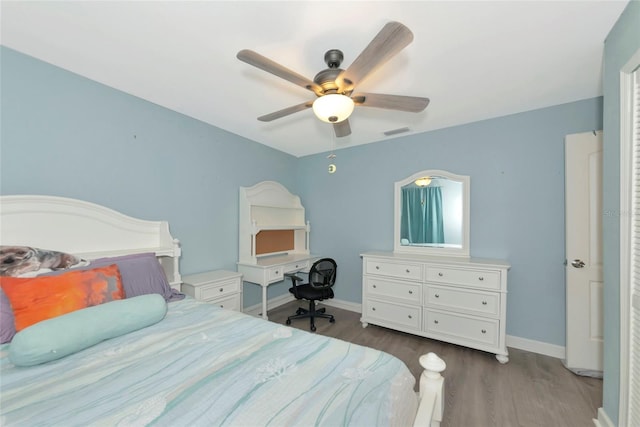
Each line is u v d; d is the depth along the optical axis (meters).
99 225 1.91
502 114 2.53
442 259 2.61
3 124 1.56
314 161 3.90
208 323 1.45
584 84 1.97
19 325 1.15
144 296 1.48
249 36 1.45
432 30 1.39
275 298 3.64
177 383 0.91
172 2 1.22
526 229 2.47
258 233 3.38
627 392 1.26
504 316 2.24
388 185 3.27
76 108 1.85
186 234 2.55
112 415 0.76
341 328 2.96
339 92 1.45
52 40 1.50
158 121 2.32
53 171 1.74
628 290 1.25
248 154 3.25
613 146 1.35
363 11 1.27
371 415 0.78
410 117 2.59
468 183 2.73
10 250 1.42
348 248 3.59
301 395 0.85
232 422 0.74
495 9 1.25
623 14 1.25
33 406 0.80
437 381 0.97
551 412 1.66
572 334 2.11
